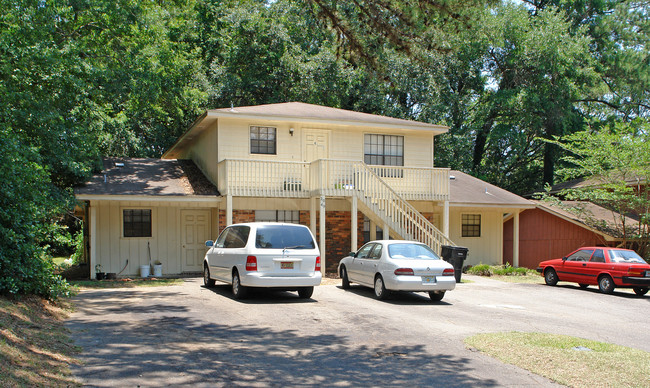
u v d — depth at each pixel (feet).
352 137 71.20
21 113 47.91
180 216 66.80
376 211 61.57
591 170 74.18
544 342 27.12
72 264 78.18
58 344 24.16
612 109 136.26
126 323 30.94
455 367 22.77
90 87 57.98
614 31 126.52
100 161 67.05
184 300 40.83
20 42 49.44
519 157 138.72
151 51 72.33
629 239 73.20
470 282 59.57
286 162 62.80
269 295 44.19
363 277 46.42
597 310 41.96
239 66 109.81
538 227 86.38
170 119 99.86
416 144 74.23
